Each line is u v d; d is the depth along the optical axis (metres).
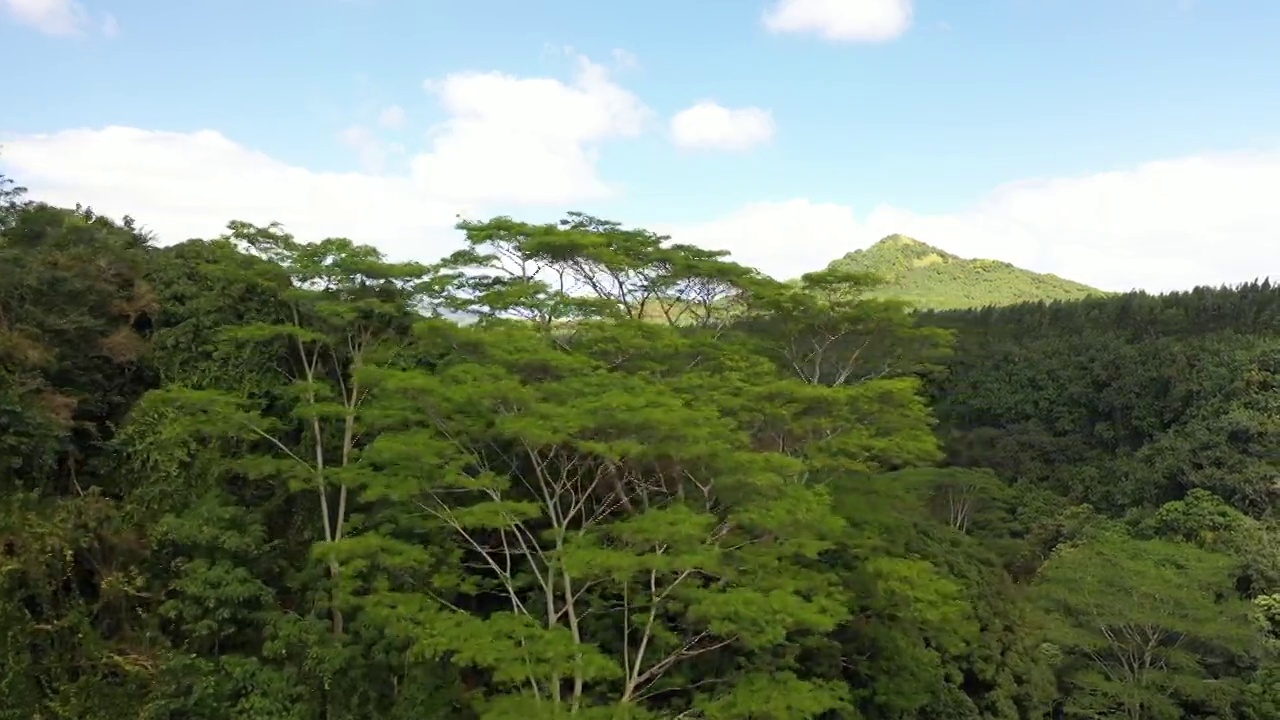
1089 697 22.75
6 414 16.09
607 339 17.77
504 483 14.66
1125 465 37.91
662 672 16.45
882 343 22.97
